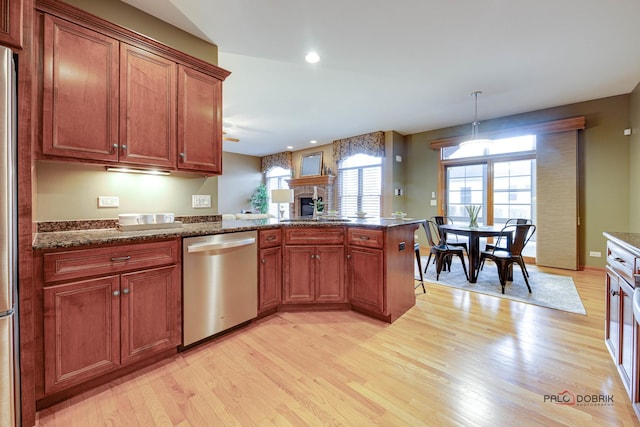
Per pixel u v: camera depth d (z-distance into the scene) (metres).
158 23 2.22
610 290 1.79
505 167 4.96
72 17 1.67
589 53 2.81
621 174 3.90
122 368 1.66
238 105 4.37
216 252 2.06
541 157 4.46
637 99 3.54
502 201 5.00
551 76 3.33
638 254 1.30
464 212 5.43
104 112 1.79
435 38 2.55
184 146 2.17
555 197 4.34
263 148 7.86
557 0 2.05
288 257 2.58
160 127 2.04
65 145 1.64
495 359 1.84
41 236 1.62
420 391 1.54
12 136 1.11
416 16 2.23
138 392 1.52
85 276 1.47
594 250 4.12
